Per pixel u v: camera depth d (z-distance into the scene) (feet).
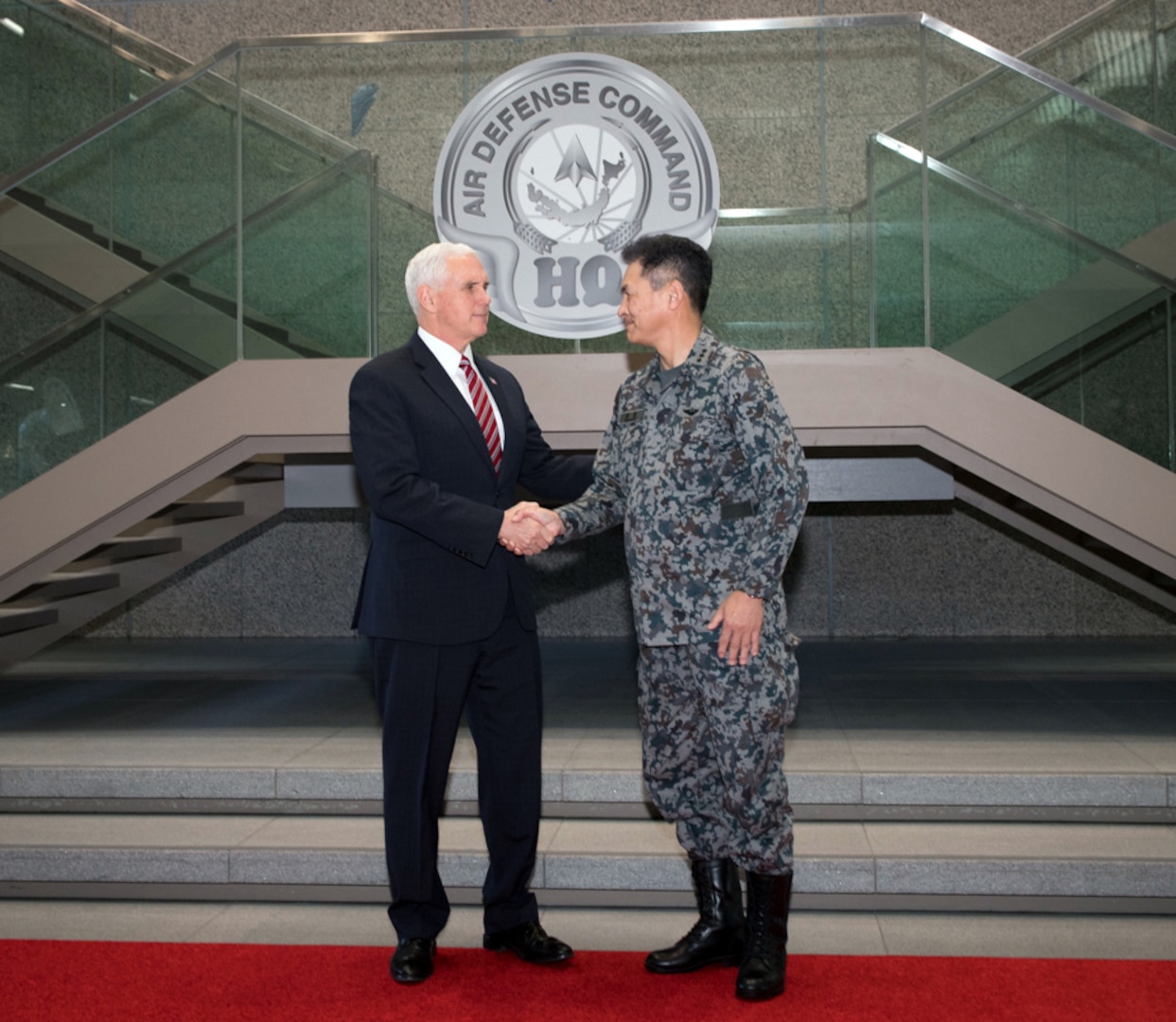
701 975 7.86
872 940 8.73
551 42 12.36
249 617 23.79
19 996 7.51
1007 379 12.04
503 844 8.18
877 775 10.46
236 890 9.80
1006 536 22.17
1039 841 9.73
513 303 12.48
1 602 13.34
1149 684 15.94
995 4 21.66
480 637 7.97
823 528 22.59
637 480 7.73
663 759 7.91
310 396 12.62
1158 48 12.96
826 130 12.14
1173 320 11.87
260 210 12.75
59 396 12.98
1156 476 11.76
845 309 12.17
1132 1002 7.23
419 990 7.62
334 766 11.00
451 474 8.16
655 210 12.30
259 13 22.90
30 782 11.08
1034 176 11.96
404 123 12.58
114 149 12.89
